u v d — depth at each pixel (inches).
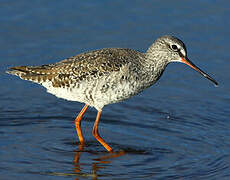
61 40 764.6
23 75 537.6
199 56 738.2
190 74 713.0
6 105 626.8
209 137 562.6
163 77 708.0
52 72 526.6
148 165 499.2
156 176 475.8
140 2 866.8
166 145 546.3
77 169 488.1
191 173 481.7
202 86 685.3
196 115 617.0
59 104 642.8
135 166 497.0
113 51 530.3
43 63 708.0
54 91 537.0
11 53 729.0
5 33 770.8
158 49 534.9
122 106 641.6
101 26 801.6
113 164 501.0
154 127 588.7
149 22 812.0
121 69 512.4
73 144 546.9
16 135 555.8
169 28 796.6
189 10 842.2
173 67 729.6
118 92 520.1
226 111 625.0
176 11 839.7
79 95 526.9
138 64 525.0
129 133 574.6
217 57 735.7
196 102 649.6
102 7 850.1
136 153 527.5
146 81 535.8
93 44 756.0
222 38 774.5
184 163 503.2
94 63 515.8
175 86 687.7
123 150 533.3
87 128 589.6
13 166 486.6
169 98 661.3
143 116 615.8
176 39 540.1
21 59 714.8
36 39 763.4
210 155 519.8
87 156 518.6
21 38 762.8
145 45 756.0
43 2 853.8
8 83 684.7
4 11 818.8
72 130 582.2
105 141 554.9
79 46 750.5
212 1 864.9
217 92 669.9
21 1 848.9
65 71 521.0
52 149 530.3
